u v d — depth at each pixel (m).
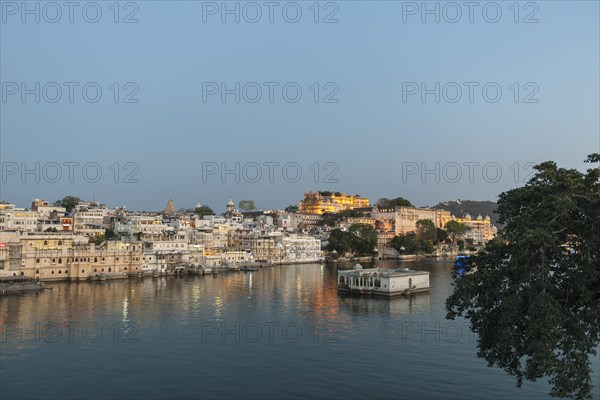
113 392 66.69
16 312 115.75
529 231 40.44
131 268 199.25
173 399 64.50
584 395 39.69
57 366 76.88
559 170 47.25
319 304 132.88
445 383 68.25
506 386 66.69
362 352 83.88
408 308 127.00
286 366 76.81
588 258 41.50
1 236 172.88
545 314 39.19
